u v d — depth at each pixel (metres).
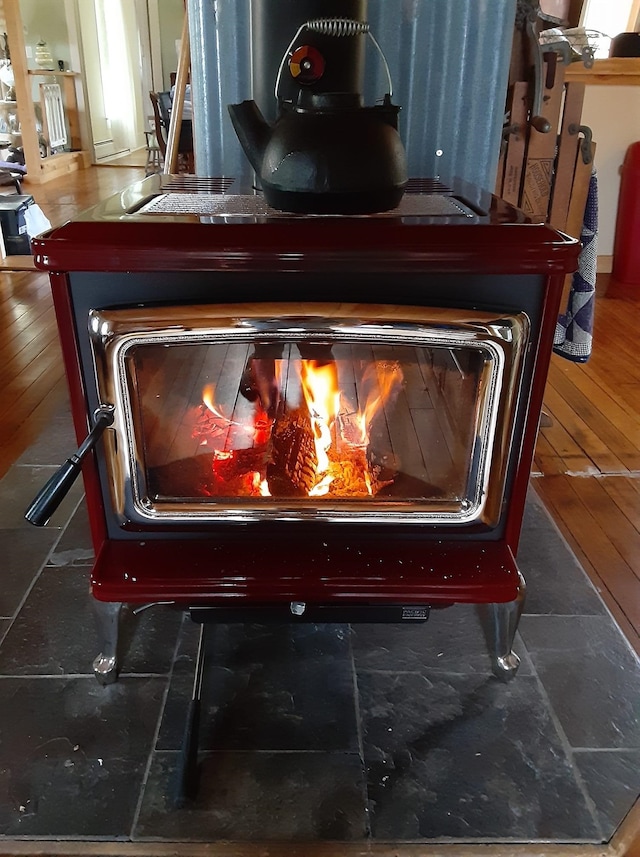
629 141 3.08
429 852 0.86
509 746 1.00
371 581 0.96
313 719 1.04
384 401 1.00
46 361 2.38
